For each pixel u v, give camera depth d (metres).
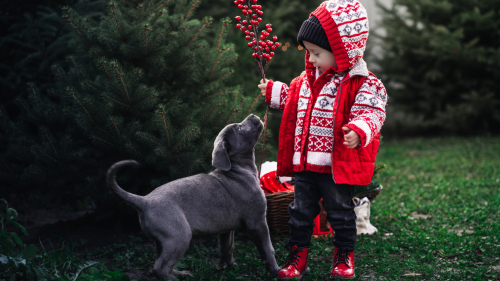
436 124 11.08
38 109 3.61
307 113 2.78
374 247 3.53
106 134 3.46
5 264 2.38
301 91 2.89
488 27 10.14
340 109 2.65
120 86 3.42
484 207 4.61
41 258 2.78
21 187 3.81
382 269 3.01
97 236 3.66
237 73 6.79
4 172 3.58
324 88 2.74
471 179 6.24
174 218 2.57
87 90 3.69
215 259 3.35
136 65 3.74
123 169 3.64
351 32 2.58
